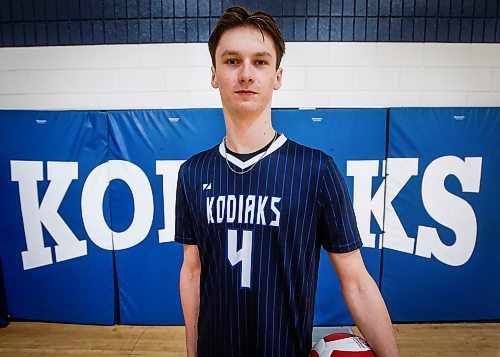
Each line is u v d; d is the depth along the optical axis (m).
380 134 2.32
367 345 0.99
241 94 0.81
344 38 2.38
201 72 2.41
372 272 2.39
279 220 0.84
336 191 0.85
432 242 2.37
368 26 2.37
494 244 2.38
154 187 2.36
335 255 0.88
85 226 2.40
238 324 0.85
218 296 0.88
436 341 2.21
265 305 0.84
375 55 2.40
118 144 2.33
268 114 0.88
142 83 2.44
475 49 2.40
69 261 2.43
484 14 2.38
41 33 2.42
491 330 2.33
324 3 2.35
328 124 2.31
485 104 2.45
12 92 2.47
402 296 2.41
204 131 2.32
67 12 2.39
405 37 2.38
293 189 0.85
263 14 0.83
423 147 2.32
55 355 2.12
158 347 2.19
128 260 2.41
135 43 2.40
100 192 2.37
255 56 0.80
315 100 2.44
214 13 2.36
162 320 2.43
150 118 2.32
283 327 0.85
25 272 2.46
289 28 2.37
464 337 2.25
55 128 2.34
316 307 2.37
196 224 0.93
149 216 2.37
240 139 0.88
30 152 2.37
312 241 0.86
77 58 2.43
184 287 1.05
